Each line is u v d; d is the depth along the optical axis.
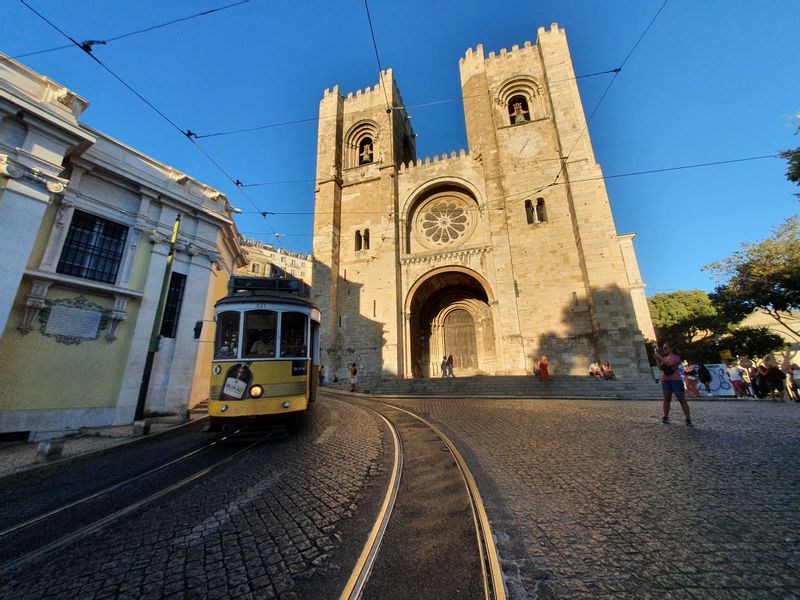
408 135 37.38
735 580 2.29
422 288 26.77
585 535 3.02
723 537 2.81
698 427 6.98
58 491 4.91
